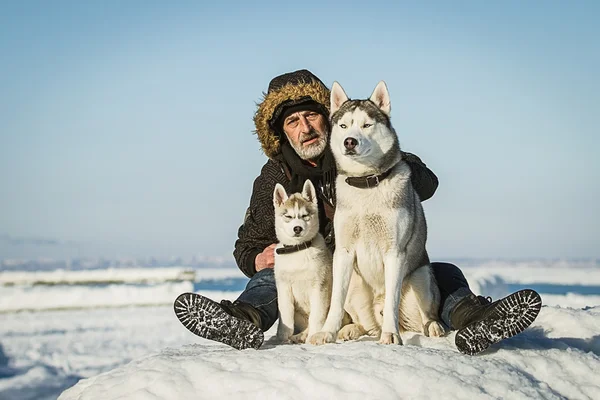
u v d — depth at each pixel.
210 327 3.91
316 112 5.34
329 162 5.36
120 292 21.98
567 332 4.39
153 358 3.79
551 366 3.56
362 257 4.48
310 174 5.51
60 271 31.75
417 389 3.08
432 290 4.62
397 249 4.36
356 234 4.45
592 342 4.23
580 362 3.64
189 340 11.97
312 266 4.77
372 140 4.45
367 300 4.70
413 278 4.62
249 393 3.17
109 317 16.31
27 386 8.23
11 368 9.43
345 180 4.49
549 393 3.23
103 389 3.50
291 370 3.28
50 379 8.67
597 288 27.44
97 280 29.81
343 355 3.52
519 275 41.91
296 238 4.78
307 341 4.23
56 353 10.65
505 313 3.56
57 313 17.58
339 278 4.42
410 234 4.48
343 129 4.62
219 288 26.70
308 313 5.11
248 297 4.68
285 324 4.76
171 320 15.47
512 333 3.59
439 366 3.32
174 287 23.83
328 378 3.19
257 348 3.94
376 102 4.81
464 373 3.28
